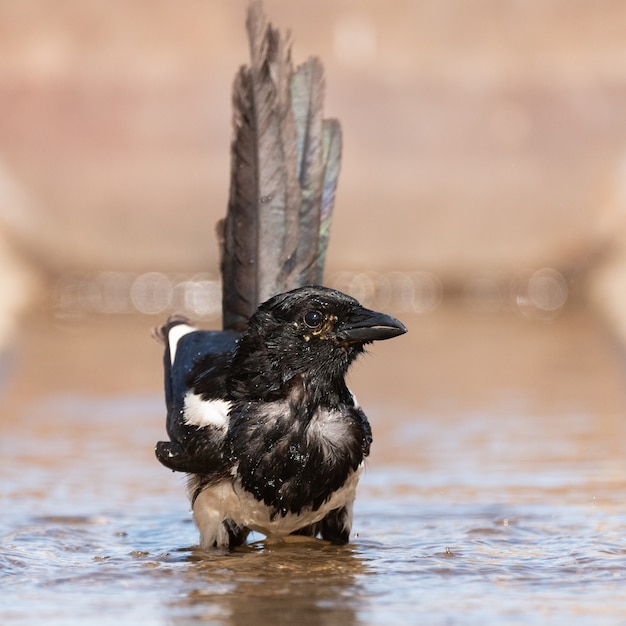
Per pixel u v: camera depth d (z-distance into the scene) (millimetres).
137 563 7184
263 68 9047
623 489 8977
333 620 5781
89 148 24703
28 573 6879
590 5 24641
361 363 16312
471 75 24766
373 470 9898
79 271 24000
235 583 6598
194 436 7598
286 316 7543
